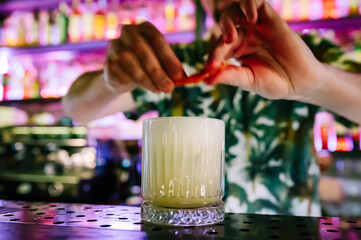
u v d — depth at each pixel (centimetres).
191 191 32
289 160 66
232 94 70
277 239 26
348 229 30
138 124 135
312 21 101
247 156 68
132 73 37
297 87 44
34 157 140
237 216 36
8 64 146
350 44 105
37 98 135
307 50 41
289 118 67
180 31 117
